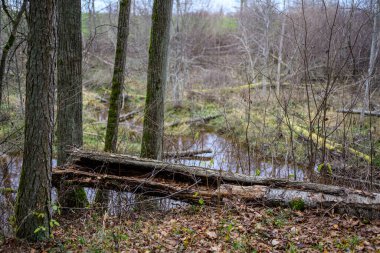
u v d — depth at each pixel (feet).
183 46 74.84
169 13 26.76
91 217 21.79
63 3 23.93
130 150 41.01
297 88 48.37
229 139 50.11
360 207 18.02
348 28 34.78
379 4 41.63
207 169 22.72
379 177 31.22
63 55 24.52
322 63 49.90
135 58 79.05
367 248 14.23
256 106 57.11
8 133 29.66
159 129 28.02
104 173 23.24
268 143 37.91
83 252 15.55
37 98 15.14
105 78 72.64
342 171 30.35
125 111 69.15
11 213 21.04
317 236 15.78
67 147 25.25
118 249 15.43
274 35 69.21
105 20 64.75
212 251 14.87
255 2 70.13
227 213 19.29
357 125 42.93
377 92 50.49
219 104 68.54
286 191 20.03
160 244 15.99
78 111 25.72
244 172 32.81
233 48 93.97
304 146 37.86
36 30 14.48
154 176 23.25
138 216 21.58
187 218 19.90
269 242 15.51
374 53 43.75
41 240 16.55
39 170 15.88
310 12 52.60
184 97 73.92
